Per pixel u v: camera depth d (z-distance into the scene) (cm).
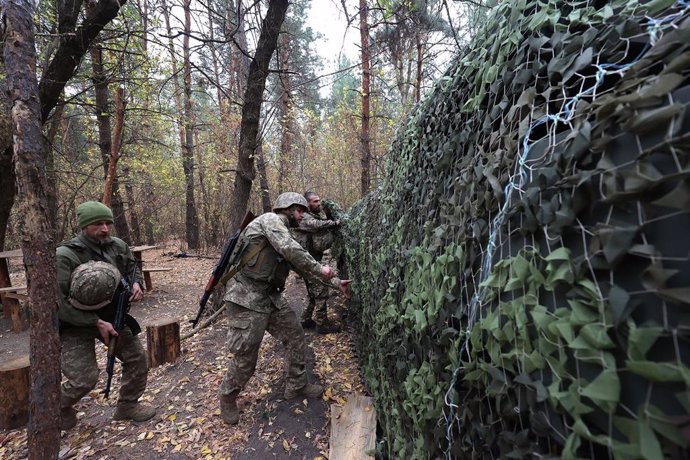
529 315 61
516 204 66
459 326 93
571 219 53
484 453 76
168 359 348
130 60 543
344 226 423
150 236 1417
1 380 249
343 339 378
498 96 91
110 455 225
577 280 51
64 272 219
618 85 53
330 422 241
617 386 44
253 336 241
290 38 837
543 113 67
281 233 240
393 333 169
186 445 231
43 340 154
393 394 164
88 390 239
